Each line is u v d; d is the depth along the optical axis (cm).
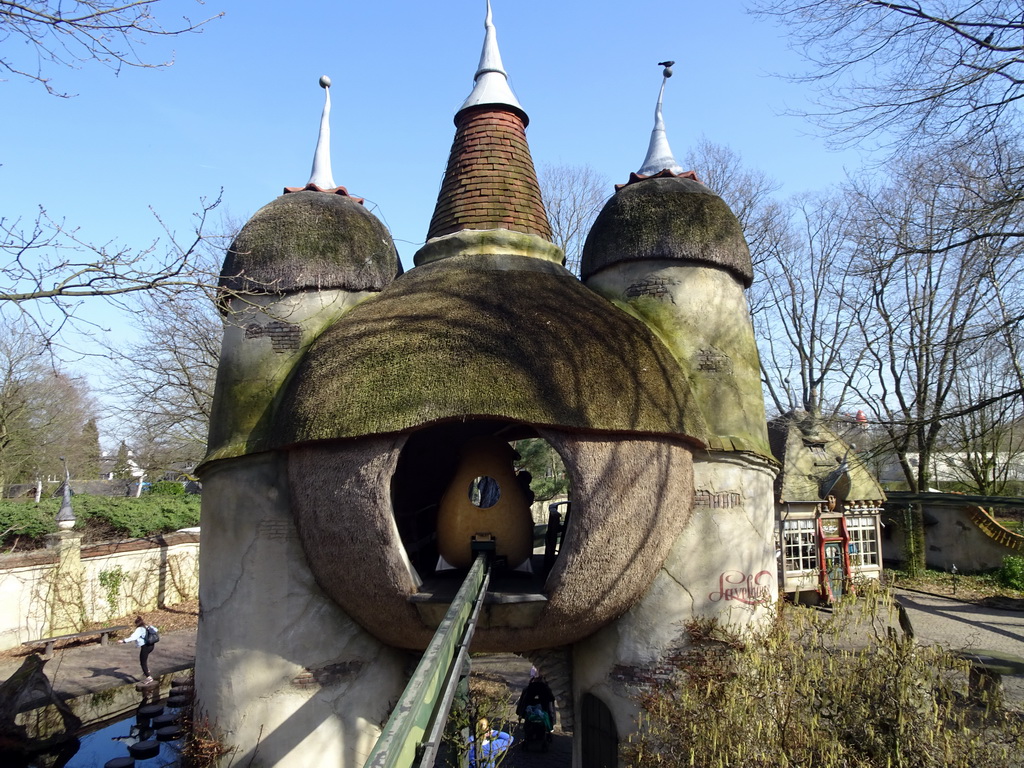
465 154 1106
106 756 1239
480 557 779
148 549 2375
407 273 1004
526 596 761
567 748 1295
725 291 995
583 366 798
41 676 1277
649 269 990
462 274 934
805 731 630
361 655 853
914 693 684
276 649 836
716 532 894
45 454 3334
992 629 1764
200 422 2669
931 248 1262
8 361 2823
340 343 839
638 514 783
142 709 1398
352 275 955
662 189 1035
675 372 891
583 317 868
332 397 779
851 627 1088
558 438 761
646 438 802
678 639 859
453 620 448
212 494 910
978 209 1162
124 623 2169
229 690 841
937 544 2892
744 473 935
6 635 1828
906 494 2041
